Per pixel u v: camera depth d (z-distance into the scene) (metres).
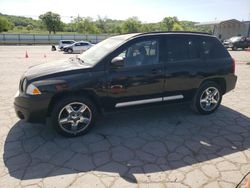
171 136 4.28
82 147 3.87
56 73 3.90
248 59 18.25
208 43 5.05
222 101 6.33
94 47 5.04
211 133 4.42
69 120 4.07
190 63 4.77
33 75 3.94
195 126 4.71
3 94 6.77
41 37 49.47
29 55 22.05
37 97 3.76
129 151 3.76
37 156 3.60
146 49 4.43
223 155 3.68
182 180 3.08
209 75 4.98
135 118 5.05
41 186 2.95
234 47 30.67
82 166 3.36
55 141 4.04
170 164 3.43
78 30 86.31
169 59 4.61
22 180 3.06
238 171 3.28
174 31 4.78
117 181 3.05
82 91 4.04
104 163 3.44
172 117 5.13
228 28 56.72
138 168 3.33
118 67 4.12
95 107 4.23
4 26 73.00
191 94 4.97
